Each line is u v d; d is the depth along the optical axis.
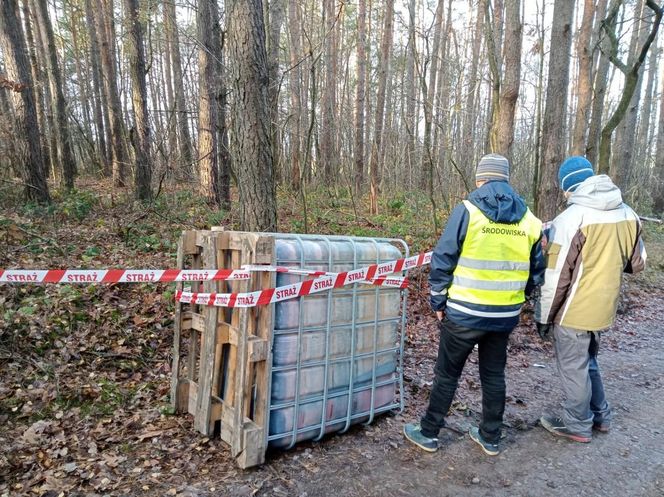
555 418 3.58
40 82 15.43
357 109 15.53
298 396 3.02
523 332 5.86
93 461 2.89
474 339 2.97
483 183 3.04
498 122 6.15
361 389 3.38
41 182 9.45
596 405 3.52
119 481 2.71
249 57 4.89
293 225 9.14
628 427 3.67
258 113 5.01
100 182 15.91
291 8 13.30
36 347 4.13
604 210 3.25
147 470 2.83
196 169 12.27
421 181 14.21
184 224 8.73
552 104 6.68
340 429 3.32
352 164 14.96
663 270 9.98
